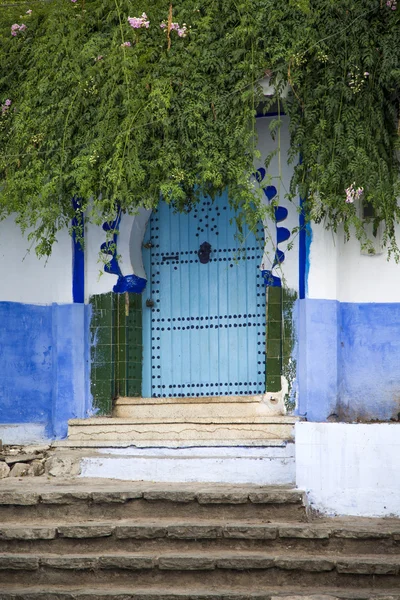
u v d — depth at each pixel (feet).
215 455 34.32
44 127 35.01
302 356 34.94
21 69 36.81
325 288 34.65
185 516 29.73
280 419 34.45
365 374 34.96
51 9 36.01
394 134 33.24
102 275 37.47
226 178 33.65
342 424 29.86
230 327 37.42
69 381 37.17
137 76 34.09
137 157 33.32
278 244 35.60
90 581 27.20
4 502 30.09
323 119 32.63
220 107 33.35
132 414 37.01
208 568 26.76
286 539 27.86
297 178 33.58
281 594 25.64
